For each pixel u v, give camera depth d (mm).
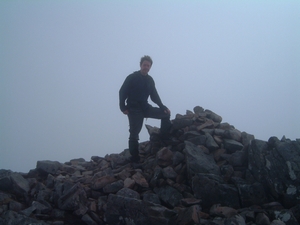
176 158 4902
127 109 5227
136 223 3807
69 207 4164
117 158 5699
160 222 3691
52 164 5574
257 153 4453
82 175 5508
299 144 4359
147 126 5969
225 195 4164
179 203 4266
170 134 5641
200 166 4570
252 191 4172
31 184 4898
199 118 5785
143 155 5680
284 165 4219
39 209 4199
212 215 3943
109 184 4574
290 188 4070
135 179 4660
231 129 5574
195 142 5184
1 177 5027
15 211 4129
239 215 3639
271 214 3807
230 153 5012
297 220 3764
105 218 4094
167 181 4562
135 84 5156
